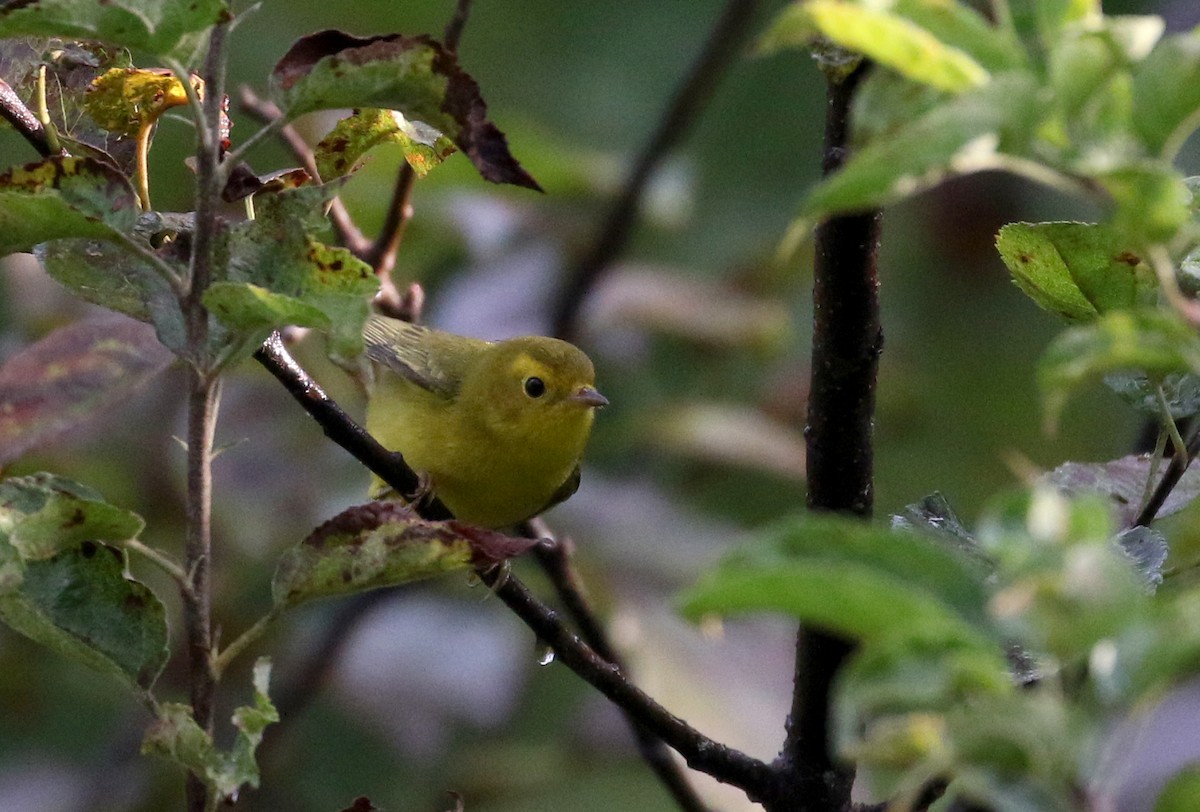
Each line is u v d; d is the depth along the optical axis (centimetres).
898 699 340
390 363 1080
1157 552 545
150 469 1230
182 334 520
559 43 1683
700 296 1312
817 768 733
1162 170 349
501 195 1341
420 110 529
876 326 695
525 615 720
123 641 545
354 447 781
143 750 510
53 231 510
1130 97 362
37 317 1233
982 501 1380
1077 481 648
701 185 1568
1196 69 353
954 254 1506
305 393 771
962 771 349
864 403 705
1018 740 339
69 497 507
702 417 1240
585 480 1193
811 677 724
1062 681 414
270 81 517
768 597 353
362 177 1244
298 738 1227
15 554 516
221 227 521
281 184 648
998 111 343
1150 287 544
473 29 1661
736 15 1205
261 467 1242
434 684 1182
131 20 475
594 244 1255
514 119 1334
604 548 1122
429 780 1198
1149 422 802
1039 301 567
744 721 1028
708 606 356
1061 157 354
